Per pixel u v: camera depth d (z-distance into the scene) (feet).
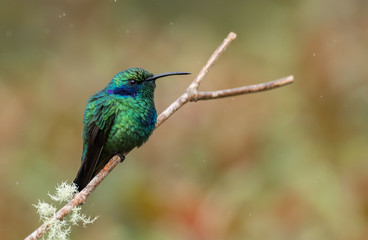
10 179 35.68
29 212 34.09
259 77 42.47
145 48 50.37
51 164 37.27
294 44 45.11
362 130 38.40
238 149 37.96
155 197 34.68
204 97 21.98
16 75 48.06
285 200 34.45
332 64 41.11
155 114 25.27
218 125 39.04
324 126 38.91
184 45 50.72
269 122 39.06
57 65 48.93
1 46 52.03
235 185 35.99
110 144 24.49
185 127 39.09
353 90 39.75
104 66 47.67
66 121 40.27
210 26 54.95
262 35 49.16
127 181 35.42
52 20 53.67
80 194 18.21
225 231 33.60
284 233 33.32
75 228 32.53
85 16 54.03
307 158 36.70
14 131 39.68
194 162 37.70
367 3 45.93
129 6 55.11
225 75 42.83
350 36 43.50
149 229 33.35
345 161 36.68
